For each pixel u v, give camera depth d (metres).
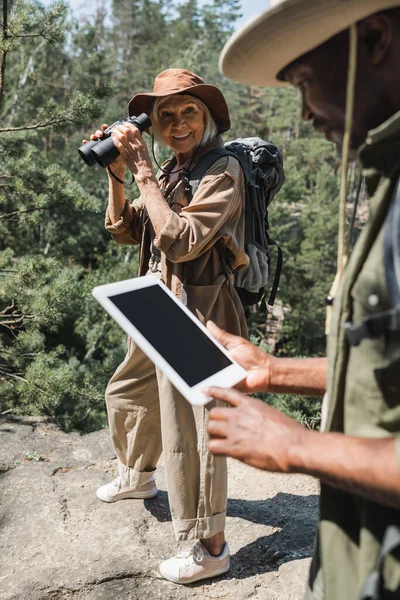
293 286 26.94
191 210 2.15
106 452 3.39
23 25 6.39
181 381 1.10
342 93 0.92
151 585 2.23
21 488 2.85
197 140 2.34
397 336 0.83
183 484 2.17
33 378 6.85
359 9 0.84
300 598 2.16
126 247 17.55
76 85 30.22
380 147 0.86
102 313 15.74
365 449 0.82
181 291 2.22
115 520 2.61
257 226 2.44
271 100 52.69
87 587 2.20
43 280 7.44
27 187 7.80
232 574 2.30
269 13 0.89
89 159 2.25
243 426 0.93
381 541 0.87
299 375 1.23
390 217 0.84
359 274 0.89
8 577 2.25
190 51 32.22
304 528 2.57
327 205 27.31
